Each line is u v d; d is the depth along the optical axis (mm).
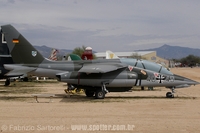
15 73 22109
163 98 22719
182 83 22984
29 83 45156
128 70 22562
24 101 20953
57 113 15500
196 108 17250
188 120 13508
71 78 22062
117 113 15469
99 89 22453
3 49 36469
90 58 40594
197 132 11164
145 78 22672
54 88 34688
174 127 11984
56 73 22953
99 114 15164
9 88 34500
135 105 18547
